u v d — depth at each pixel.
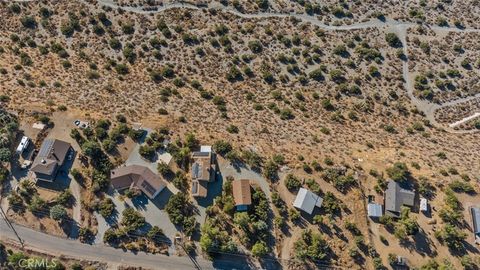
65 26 146.00
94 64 137.62
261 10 157.50
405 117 140.00
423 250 100.44
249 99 134.88
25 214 100.56
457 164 117.31
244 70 143.12
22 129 109.62
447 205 104.69
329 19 157.75
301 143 116.44
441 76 149.38
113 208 101.88
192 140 109.56
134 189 101.69
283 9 158.25
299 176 106.75
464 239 101.56
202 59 145.00
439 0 164.38
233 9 156.50
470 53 154.38
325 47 151.88
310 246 98.31
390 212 104.31
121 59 142.00
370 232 101.75
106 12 151.00
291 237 100.44
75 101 119.44
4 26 145.50
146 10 152.62
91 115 114.25
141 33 148.38
